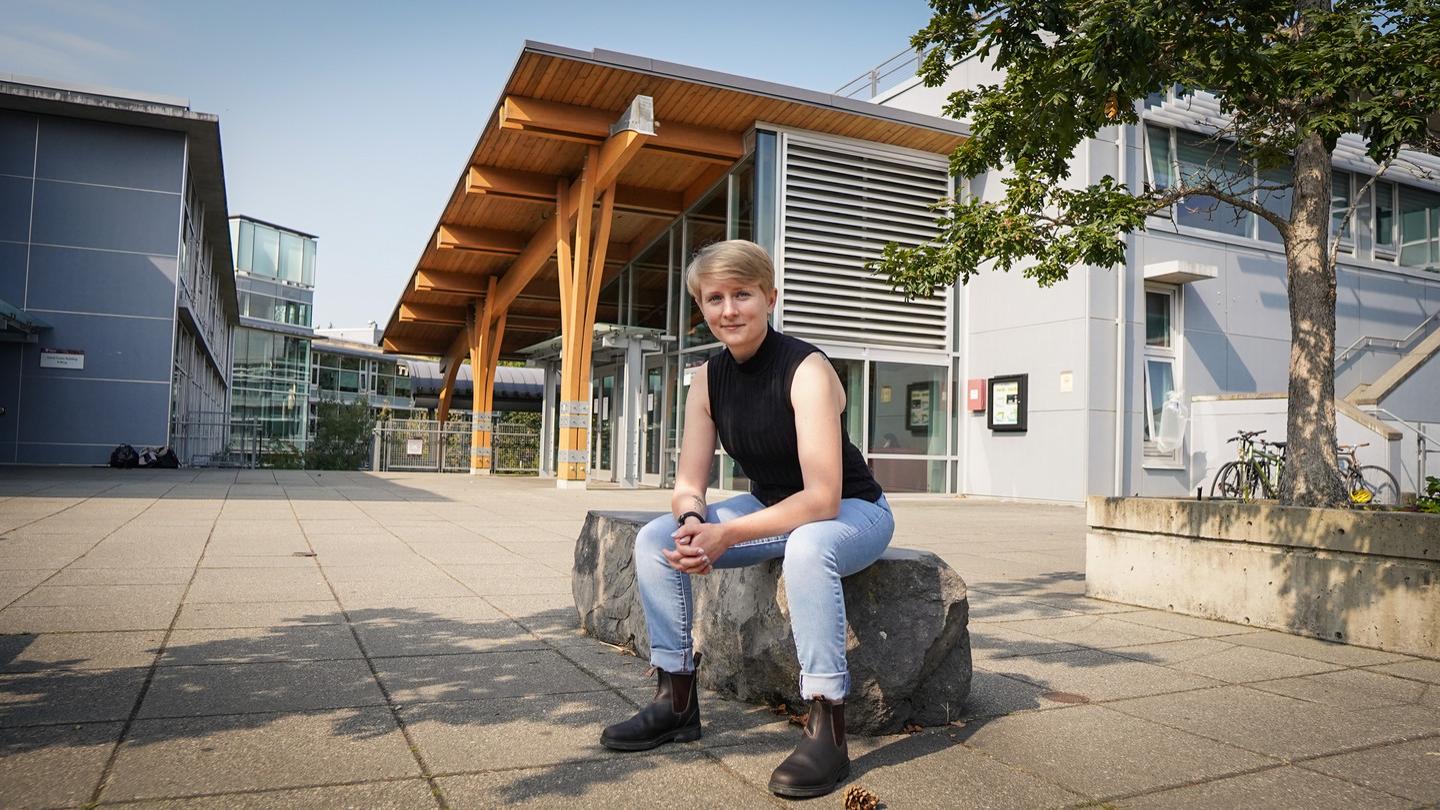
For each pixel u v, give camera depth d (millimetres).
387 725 2701
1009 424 15719
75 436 19234
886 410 16172
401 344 37688
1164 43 4199
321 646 3707
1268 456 11641
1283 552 4695
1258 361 16141
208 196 25031
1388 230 18562
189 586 4988
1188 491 15125
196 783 2174
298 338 46938
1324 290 5332
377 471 27016
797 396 2555
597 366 23922
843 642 2420
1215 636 4559
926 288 6062
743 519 2447
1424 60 3979
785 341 2672
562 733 2686
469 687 3166
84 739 2473
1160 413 15125
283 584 5188
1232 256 16016
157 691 2971
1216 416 14883
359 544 7234
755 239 15203
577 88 13844
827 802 2211
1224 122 15773
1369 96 4219
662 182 17859
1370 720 3072
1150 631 4652
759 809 2150
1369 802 2301
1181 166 15648
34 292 19094
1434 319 18594
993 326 16281
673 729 2633
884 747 2688
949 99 6160
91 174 19641
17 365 18953
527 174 17125
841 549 2471
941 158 16688
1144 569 5379
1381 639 4262
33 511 8688
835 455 2500
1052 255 5855
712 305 2639
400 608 4602
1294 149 5883
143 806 2020
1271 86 4234
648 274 20922
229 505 10398
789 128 15461
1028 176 6039
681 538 2416
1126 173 14992
